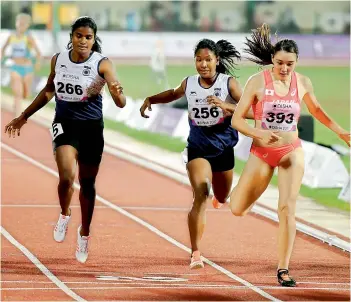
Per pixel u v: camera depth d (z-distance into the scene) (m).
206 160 25.00
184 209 35.75
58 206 35.53
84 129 24.91
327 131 63.12
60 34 126.44
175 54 137.50
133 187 40.91
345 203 37.50
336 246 29.27
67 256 26.70
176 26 153.25
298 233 31.44
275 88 23.52
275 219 33.44
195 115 24.91
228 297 21.70
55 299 20.95
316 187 41.28
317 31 157.00
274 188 40.62
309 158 42.53
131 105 68.56
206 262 26.41
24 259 26.06
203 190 24.34
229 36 138.62
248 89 23.61
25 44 65.06
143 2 154.50
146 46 136.38
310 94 23.91
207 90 24.75
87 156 25.17
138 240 29.61
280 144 23.73
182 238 30.17
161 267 25.52
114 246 28.52
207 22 154.25
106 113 71.94
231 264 26.20
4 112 74.69
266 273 25.03
